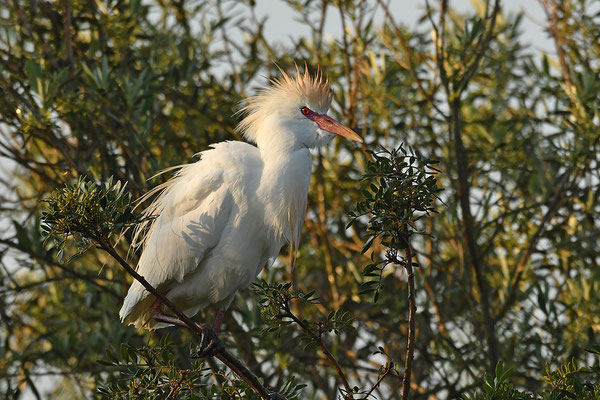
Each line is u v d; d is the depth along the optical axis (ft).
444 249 43.73
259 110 29.89
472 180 41.70
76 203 17.98
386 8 39.09
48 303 41.04
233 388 21.16
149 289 19.54
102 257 39.37
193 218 27.27
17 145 40.45
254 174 27.71
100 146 38.04
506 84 44.19
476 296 40.42
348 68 40.27
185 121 41.16
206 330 24.66
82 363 37.81
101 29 39.83
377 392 36.94
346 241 44.01
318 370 41.06
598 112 38.50
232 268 27.58
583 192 41.04
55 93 34.45
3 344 37.19
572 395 19.80
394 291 40.40
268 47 42.60
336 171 41.93
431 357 39.17
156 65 40.29
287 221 27.86
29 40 39.81
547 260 42.09
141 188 36.45
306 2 40.73
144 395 20.89
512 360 36.83
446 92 37.96
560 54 39.70
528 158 41.39
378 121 42.52
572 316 37.86
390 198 19.44
